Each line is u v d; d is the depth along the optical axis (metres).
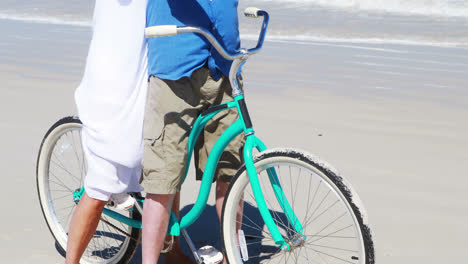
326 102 6.33
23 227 3.50
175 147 2.55
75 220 2.79
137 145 2.63
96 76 2.59
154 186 2.56
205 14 2.49
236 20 2.57
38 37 10.00
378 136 5.24
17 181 4.14
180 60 2.48
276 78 7.40
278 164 2.47
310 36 10.61
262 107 6.11
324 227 3.49
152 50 2.52
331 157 4.70
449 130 5.44
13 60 8.09
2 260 3.15
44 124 5.38
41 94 6.43
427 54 9.10
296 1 14.63
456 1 13.90
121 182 2.72
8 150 4.71
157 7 2.51
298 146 4.93
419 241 3.40
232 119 2.67
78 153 4.38
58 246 3.32
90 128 2.63
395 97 6.57
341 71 7.85
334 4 14.16
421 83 7.22
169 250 2.82
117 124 2.60
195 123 2.61
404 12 13.30
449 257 3.22
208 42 2.53
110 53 2.56
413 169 4.48
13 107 5.91
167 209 2.64
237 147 2.73
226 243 2.71
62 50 8.89
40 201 3.29
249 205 3.77
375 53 9.14
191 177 4.25
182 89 2.54
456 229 3.54
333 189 2.33
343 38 10.47
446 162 4.63
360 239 2.28
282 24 11.68
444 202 3.91
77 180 3.97
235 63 2.42
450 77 7.55
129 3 2.52
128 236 2.97
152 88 2.55
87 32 10.68
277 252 3.20
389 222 3.62
